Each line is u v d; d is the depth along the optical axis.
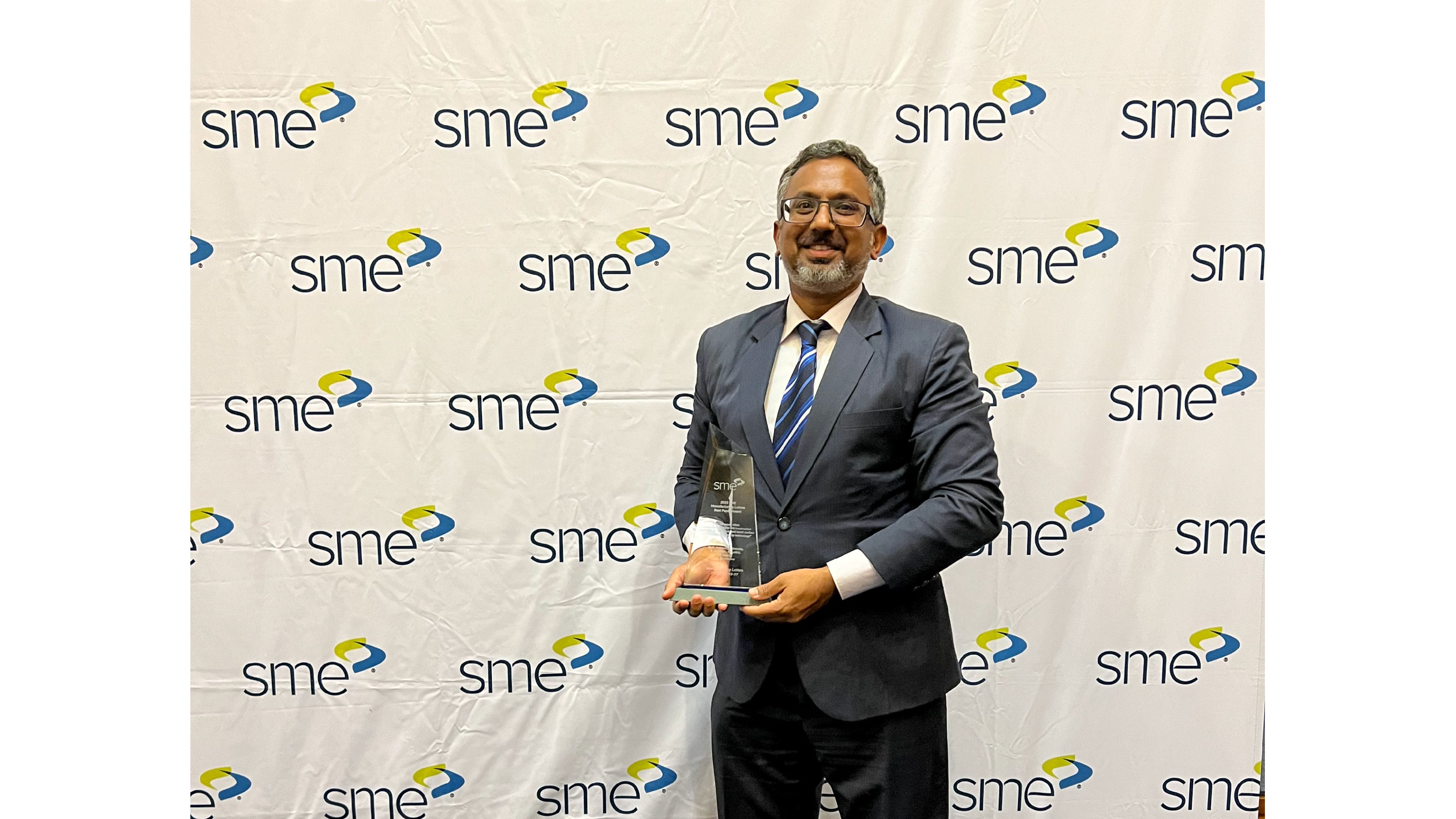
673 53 1.87
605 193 1.89
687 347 1.90
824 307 1.57
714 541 1.49
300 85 1.88
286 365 1.92
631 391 1.91
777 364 1.58
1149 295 1.87
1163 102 1.85
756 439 1.51
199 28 1.87
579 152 1.89
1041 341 1.88
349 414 1.92
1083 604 1.91
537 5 1.87
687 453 1.71
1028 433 1.89
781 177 1.87
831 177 1.52
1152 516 1.90
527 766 1.96
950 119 1.87
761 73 1.87
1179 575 1.90
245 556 1.94
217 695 1.95
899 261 1.88
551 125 1.89
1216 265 1.86
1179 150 1.86
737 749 1.61
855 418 1.47
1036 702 1.92
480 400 1.92
